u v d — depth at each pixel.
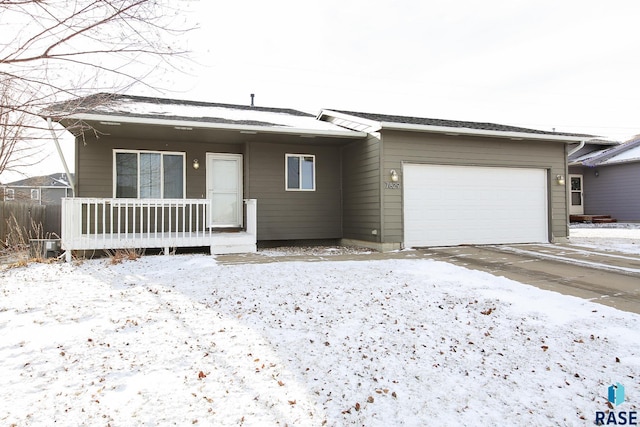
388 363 3.45
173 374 3.13
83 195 9.36
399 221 9.68
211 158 10.55
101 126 8.38
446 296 5.31
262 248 10.49
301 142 10.66
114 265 7.16
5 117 3.71
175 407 2.70
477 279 6.30
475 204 10.50
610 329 4.23
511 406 2.89
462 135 10.20
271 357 3.46
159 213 10.02
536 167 11.12
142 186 9.89
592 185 19.81
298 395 2.90
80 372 3.14
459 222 10.33
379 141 9.54
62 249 8.24
